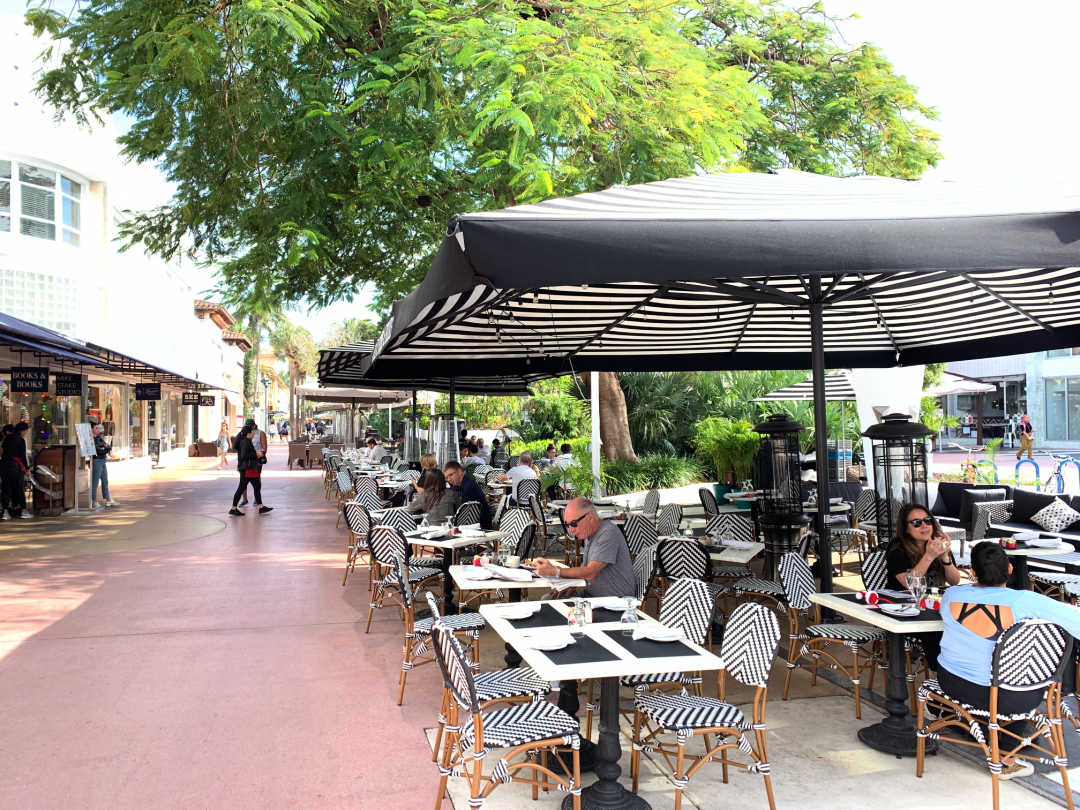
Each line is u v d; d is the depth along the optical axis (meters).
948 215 3.53
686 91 9.05
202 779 4.53
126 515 17.03
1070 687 5.32
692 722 4.10
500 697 4.48
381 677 6.34
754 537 8.53
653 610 8.04
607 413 19.36
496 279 3.35
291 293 12.99
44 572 10.66
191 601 8.97
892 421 7.06
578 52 8.21
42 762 4.75
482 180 9.64
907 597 5.27
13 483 16.25
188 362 38.53
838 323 8.24
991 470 19.39
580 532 5.75
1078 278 5.95
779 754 4.82
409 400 29.61
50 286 20.69
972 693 4.23
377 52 9.50
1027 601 4.25
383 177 10.27
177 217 11.94
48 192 20.67
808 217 3.53
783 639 7.29
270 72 9.89
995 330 8.54
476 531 8.45
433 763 4.75
